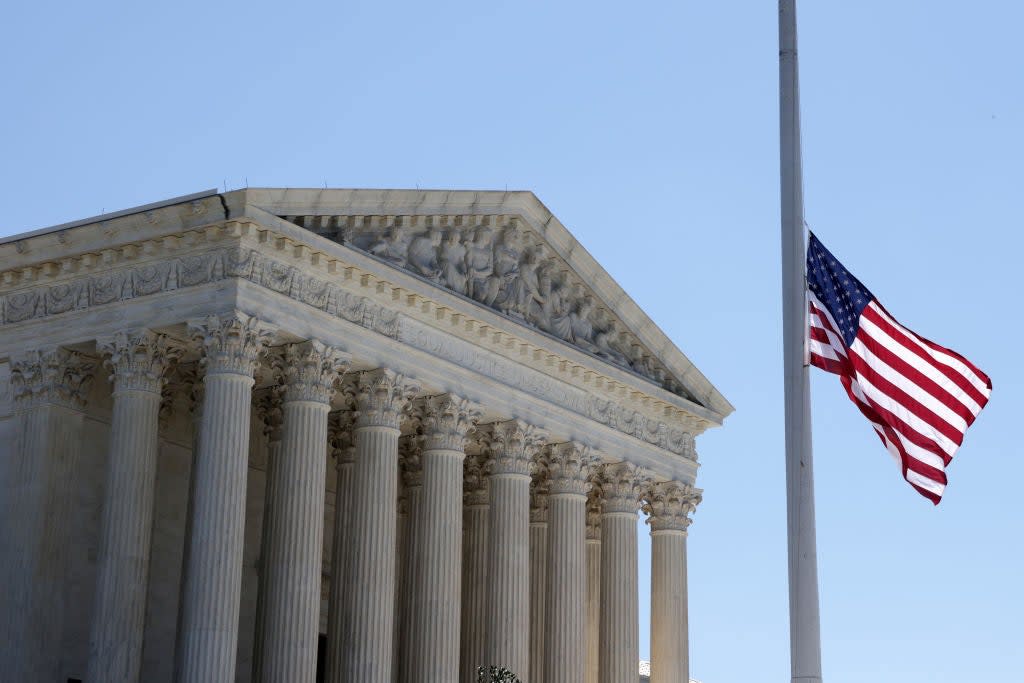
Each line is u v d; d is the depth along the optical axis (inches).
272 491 2655.0
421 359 2800.2
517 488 3009.4
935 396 1672.0
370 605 2623.0
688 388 3538.4
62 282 2613.2
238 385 2409.0
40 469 2529.5
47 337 2598.4
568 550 3147.1
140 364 2488.9
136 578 2423.7
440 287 2807.6
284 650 2449.6
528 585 3011.8
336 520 2903.5
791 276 1480.1
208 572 2330.2
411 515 3164.4
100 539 2431.1
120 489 2436.0
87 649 2600.9
